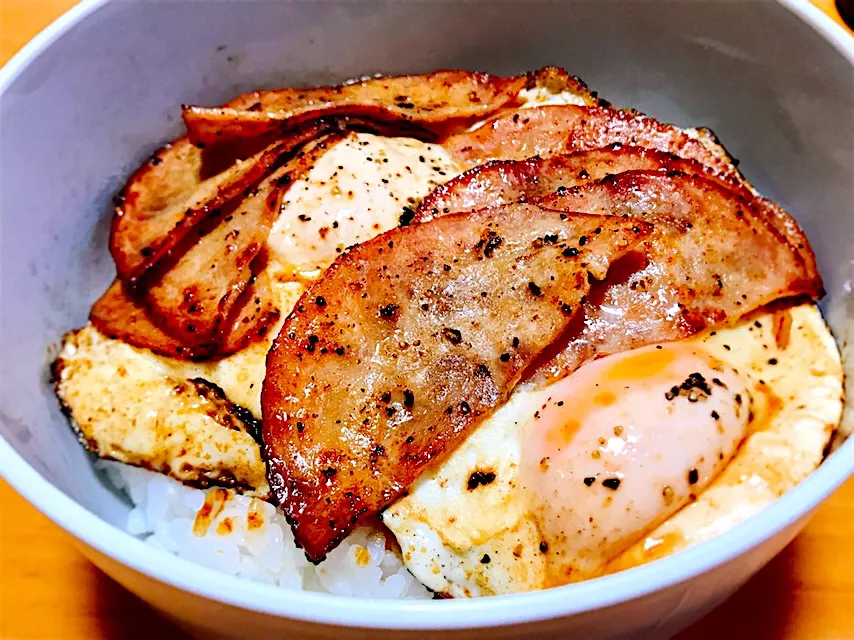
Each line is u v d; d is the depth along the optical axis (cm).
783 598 14
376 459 13
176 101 18
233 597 9
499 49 20
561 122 17
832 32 15
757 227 15
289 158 17
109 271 18
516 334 13
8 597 14
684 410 13
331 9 18
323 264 15
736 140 18
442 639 9
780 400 14
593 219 14
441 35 19
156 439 15
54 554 15
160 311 16
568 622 9
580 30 19
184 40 18
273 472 13
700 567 9
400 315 14
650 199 15
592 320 14
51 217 16
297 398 13
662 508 12
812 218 17
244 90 19
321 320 13
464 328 13
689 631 14
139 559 9
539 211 14
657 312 14
